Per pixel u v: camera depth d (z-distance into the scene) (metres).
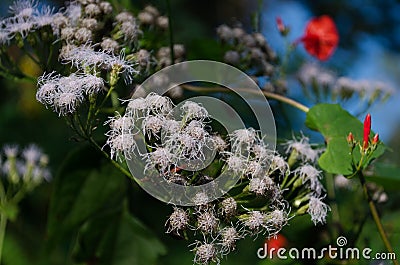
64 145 0.95
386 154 0.62
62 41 0.48
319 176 0.47
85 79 0.43
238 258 0.73
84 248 0.56
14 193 0.67
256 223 0.43
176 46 0.53
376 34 1.12
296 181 0.46
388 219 0.56
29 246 0.87
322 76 0.61
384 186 0.52
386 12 1.11
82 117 0.45
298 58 0.69
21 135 0.95
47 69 0.48
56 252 0.85
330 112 0.49
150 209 0.66
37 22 0.48
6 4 0.60
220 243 0.42
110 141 0.42
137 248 0.57
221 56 0.56
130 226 0.57
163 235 0.78
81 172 0.56
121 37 0.49
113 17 0.49
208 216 0.42
